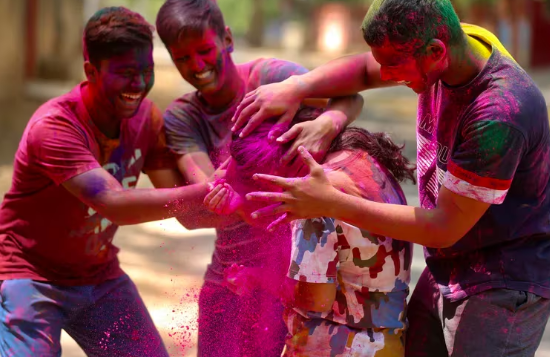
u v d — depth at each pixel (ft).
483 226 8.98
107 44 10.38
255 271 10.18
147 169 11.99
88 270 11.28
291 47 158.51
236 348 11.05
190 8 10.77
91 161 10.61
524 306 8.93
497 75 8.48
